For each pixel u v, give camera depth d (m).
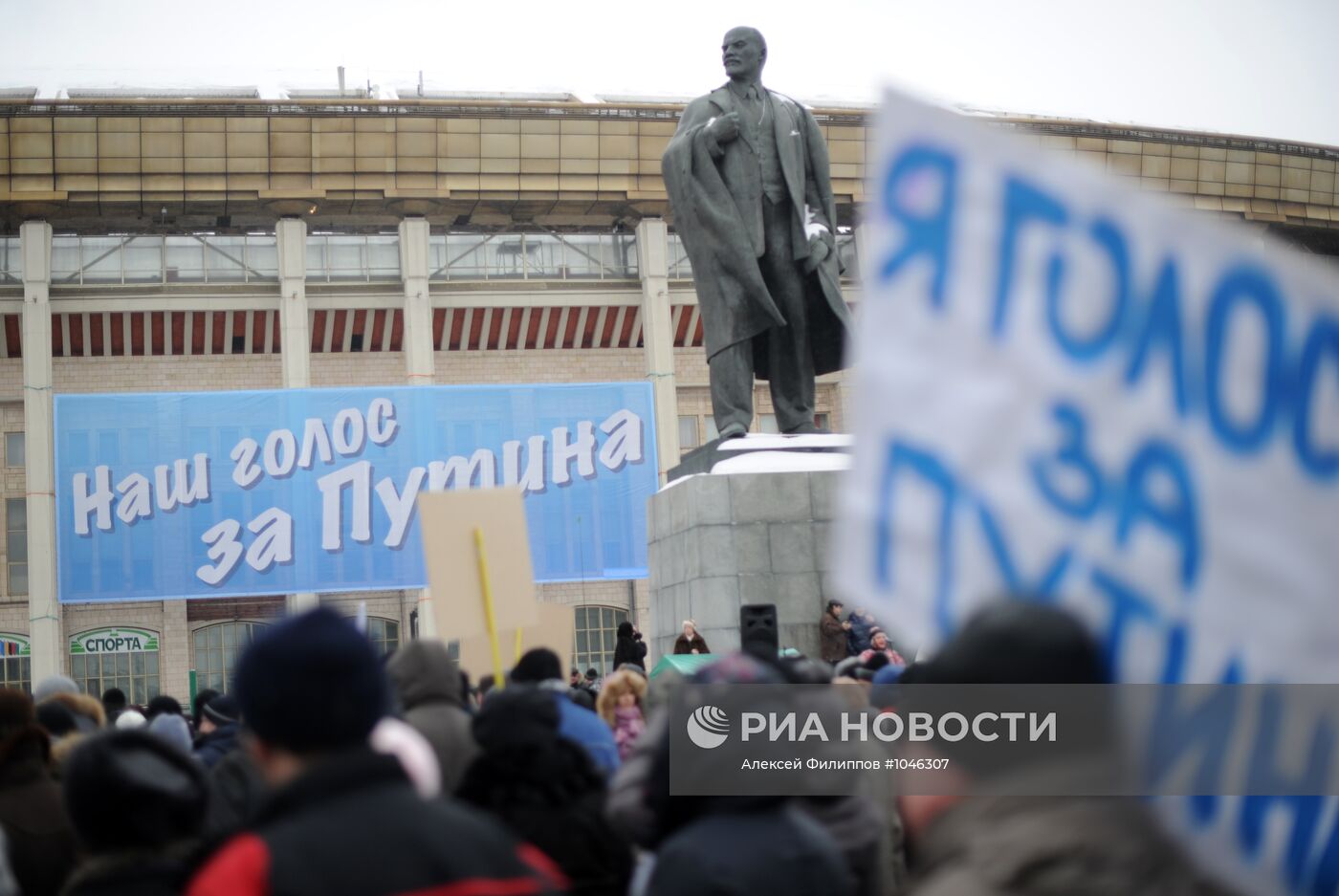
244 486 39.50
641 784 4.03
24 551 47.16
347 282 48.50
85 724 7.06
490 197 46.41
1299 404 2.27
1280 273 2.27
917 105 2.35
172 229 48.25
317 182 45.31
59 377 48.31
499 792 4.05
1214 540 2.28
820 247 13.93
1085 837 2.12
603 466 40.78
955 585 2.32
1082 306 2.31
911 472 2.35
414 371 47.56
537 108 45.56
